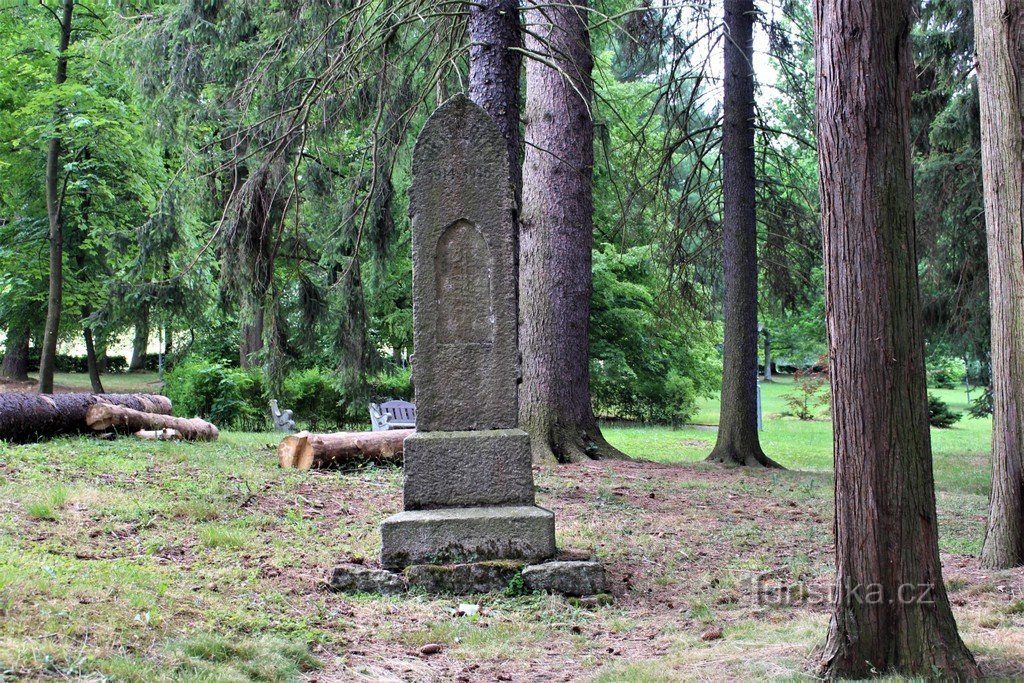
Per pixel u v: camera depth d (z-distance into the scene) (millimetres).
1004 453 7652
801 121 16812
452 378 7094
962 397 44594
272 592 6105
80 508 7512
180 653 4605
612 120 20969
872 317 4672
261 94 14016
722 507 10188
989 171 7875
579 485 10906
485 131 7160
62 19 18109
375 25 11078
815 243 16656
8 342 30406
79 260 21297
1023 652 4945
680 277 17312
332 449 10625
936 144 16672
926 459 4730
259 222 13367
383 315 23469
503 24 10469
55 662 4254
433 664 5176
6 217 21203
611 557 7641
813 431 27422
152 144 16516
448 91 12375
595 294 25656
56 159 16562
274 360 15031
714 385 31141
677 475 12344
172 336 30188
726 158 15344
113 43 15852
